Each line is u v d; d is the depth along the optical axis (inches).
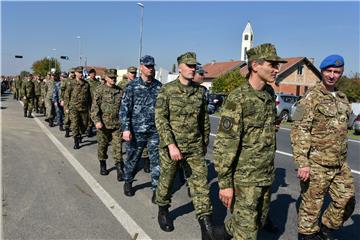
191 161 162.6
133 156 208.2
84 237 154.3
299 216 153.9
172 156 156.1
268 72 116.9
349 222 187.8
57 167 268.4
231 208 127.1
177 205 199.5
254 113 118.4
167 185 163.8
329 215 153.7
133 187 228.2
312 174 146.9
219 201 208.2
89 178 243.4
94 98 246.5
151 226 168.2
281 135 554.9
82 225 166.2
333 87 149.8
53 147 347.3
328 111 143.9
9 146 337.1
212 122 740.0
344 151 146.6
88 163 287.1
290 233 168.2
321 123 145.0
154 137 201.8
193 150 162.7
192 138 162.1
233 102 118.8
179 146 161.2
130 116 204.4
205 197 156.7
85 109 356.2
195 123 162.7
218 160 120.7
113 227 165.6
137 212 185.0
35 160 286.8
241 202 122.2
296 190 238.5
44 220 169.9
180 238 156.7
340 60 142.6
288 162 333.4
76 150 338.0
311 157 147.3
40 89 637.3
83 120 359.6
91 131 422.9
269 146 121.2
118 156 245.4
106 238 154.3
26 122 529.7
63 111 440.5
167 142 158.4
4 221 166.9
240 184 121.7
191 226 170.2
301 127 146.0
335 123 144.1
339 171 147.9
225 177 122.0
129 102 202.4
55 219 171.8
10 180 229.0
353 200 149.4
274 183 255.3
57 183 227.8
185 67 162.6
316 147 146.5
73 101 346.3
